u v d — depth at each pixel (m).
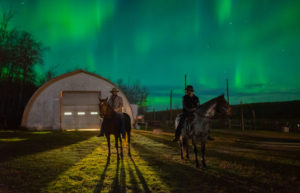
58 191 4.38
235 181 5.06
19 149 9.37
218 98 6.33
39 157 7.70
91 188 4.54
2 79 25.98
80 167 6.24
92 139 13.25
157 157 7.79
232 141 13.73
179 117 7.05
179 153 8.69
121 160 7.21
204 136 6.27
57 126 20.59
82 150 9.21
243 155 8.45
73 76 21.56
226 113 6.33
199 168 6.21
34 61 27.47
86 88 21.77
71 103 21.56
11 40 25.83
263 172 5.84
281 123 26.06
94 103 22.09
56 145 10.66
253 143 12.77
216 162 7.02
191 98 6.68
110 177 5.29
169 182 4.96
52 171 5.84
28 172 5.73
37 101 20.44
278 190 4.48
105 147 10.05
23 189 4.50
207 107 6.25
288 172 5.87
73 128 21.36
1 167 6.26
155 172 5.75
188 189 4.53
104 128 7.27
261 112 51.50
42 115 20.42
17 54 26.12
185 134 6.59
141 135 16.27
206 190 4.48
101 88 22.17
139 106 50.22
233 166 6.47
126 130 7.88
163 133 18.22
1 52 24.25
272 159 7.68
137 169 6.05
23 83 28.05
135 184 4.80
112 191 4.38
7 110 26.25
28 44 26.86
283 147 11.05
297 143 12.73
